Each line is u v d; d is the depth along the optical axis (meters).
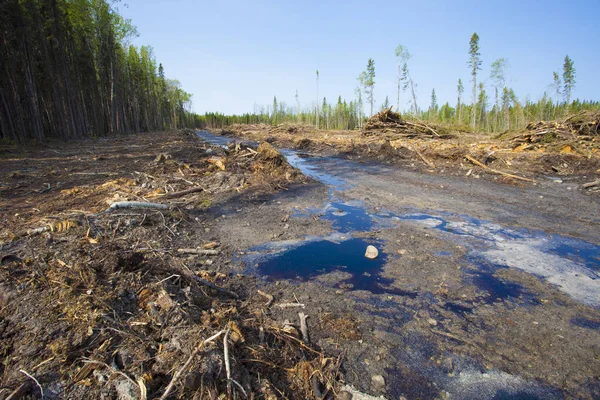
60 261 3.83
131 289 3.40
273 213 7.29
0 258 3.80
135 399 2.21
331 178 11.50
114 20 31.12
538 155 11.73
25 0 20.86
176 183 9.48
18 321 2.86
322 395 2.55
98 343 2.68
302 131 34.28
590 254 5.10
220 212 7.29
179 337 2.70
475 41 34.81
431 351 3.10
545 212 7.05
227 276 4.47
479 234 5.96
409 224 6.55
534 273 4.55
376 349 3.12
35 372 2.39
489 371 2.86
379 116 22.98
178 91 69.38
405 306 3.82
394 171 12.34
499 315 3.64
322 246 5.56
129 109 43.09
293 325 3.39
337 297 4.01
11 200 7.30
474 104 35.81
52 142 22.20
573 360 2.96
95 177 10.19
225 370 2.44
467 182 10.01
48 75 23.39
